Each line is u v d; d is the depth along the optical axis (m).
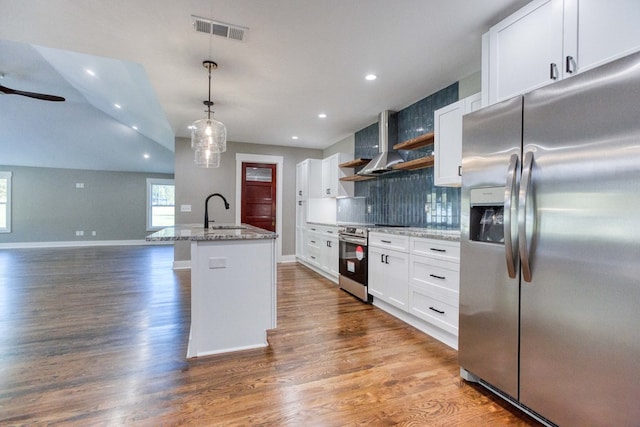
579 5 1.55
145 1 1.88
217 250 2.27
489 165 1.71
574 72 1.56
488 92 2.07
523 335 1.53
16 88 5.74
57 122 7.12
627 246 1.15
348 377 1.96
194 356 2.21
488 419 1.56
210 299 2.26
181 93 3.40
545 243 1.42
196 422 1.53
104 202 9.37
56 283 4.40
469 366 1.87
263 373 2.00
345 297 3.73
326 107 3.83
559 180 1.36
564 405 1.36
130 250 8.12
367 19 2.06
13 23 2.11
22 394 1.74
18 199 8.55
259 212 6.12
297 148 6.33
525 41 1.81
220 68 2.79
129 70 3.72
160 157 8.88
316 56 2.57
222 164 5.83
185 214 5.63
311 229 5.40
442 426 1.51
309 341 2.49
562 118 1.35
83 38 2.30
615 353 1.19
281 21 2.09
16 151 7.87
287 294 3.85
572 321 1.32
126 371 2.00
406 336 2.59
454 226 3.12
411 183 3.76
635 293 1.13
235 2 1.89
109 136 7.85
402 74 2.90
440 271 2.46
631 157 1.13
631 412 1.14
